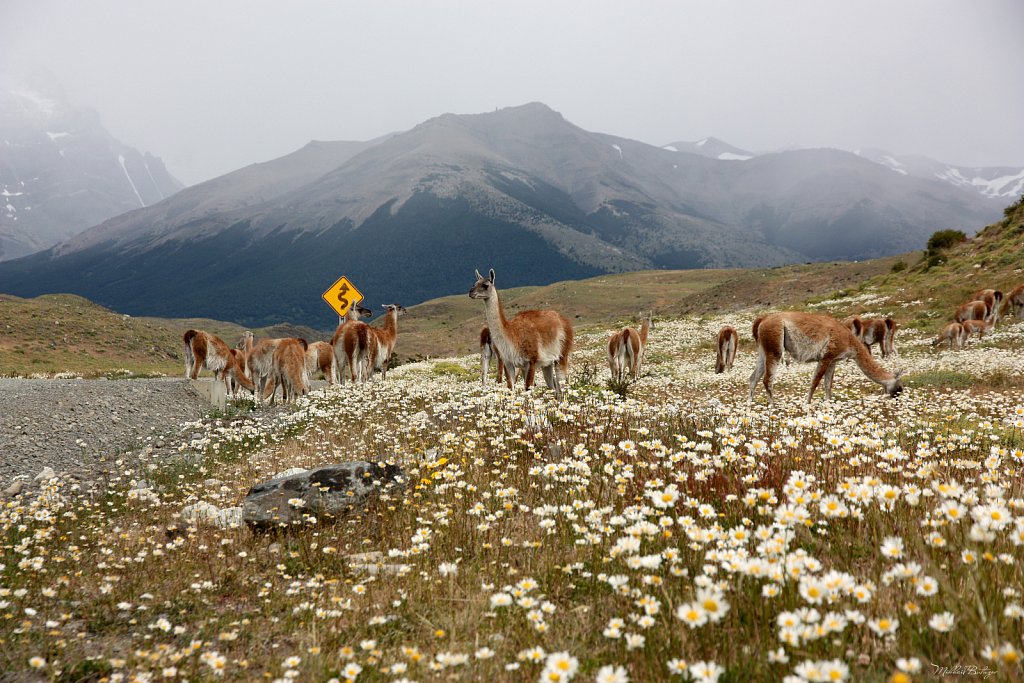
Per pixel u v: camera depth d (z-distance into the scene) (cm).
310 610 419
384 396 1527
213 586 495
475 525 526
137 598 484
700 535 350
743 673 263
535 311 1253
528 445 730
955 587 298
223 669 348
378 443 1015
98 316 5994
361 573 475
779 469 518
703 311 8350
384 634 379
